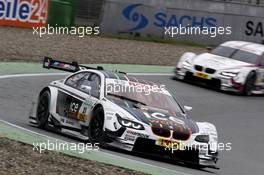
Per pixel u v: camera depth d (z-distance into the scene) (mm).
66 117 37344
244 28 102938
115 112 33906
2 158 28000
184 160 34344
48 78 60531
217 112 55438
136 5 94375
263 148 45062
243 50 69125
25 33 84125
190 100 58656
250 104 61188
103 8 92812
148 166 31891
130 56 79812
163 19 96250
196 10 98188
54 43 80188
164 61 80750
